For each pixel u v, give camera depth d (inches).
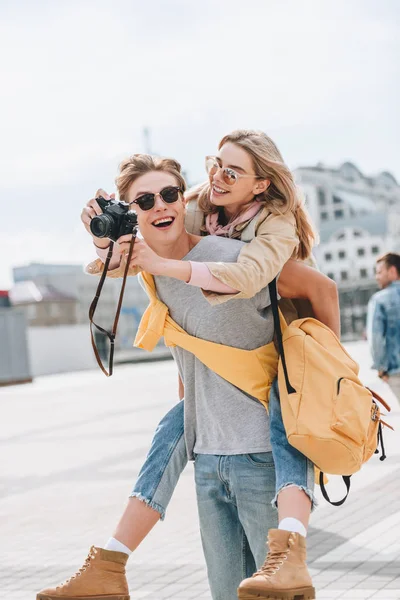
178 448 115.2
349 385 104.0
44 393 852.0
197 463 114.2
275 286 110.0
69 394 797.9
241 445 109.2
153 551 211.2
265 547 109.2
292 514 100.3
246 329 110.3
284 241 106.9
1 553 221.0
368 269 3550.7
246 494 109.3
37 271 2044.8
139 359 1681.8
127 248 101.1
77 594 106.0
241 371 109.5
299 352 106.3
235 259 107.6
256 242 106.1
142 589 180.2
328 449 100.7
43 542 229.9
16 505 283.6
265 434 109.3
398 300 278.5
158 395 671.8
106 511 262.7
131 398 669.3
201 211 118.4
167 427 116.6
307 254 115.9
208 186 117.3
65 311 2009.1
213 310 109.3
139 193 111.1
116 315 103.9
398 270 281.4
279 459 103.8
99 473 331.3
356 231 3570.4
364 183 3811.5
